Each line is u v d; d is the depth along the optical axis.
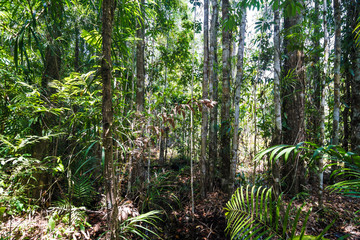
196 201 3.46
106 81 1.28
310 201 3.25
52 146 2.68
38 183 2.42
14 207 2.10
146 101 3.84
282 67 3.56
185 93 5.32
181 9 5.27
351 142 4.25
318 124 3.60
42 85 2.40
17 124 2.20
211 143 4.05
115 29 2.04
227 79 3.90
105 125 1.29
